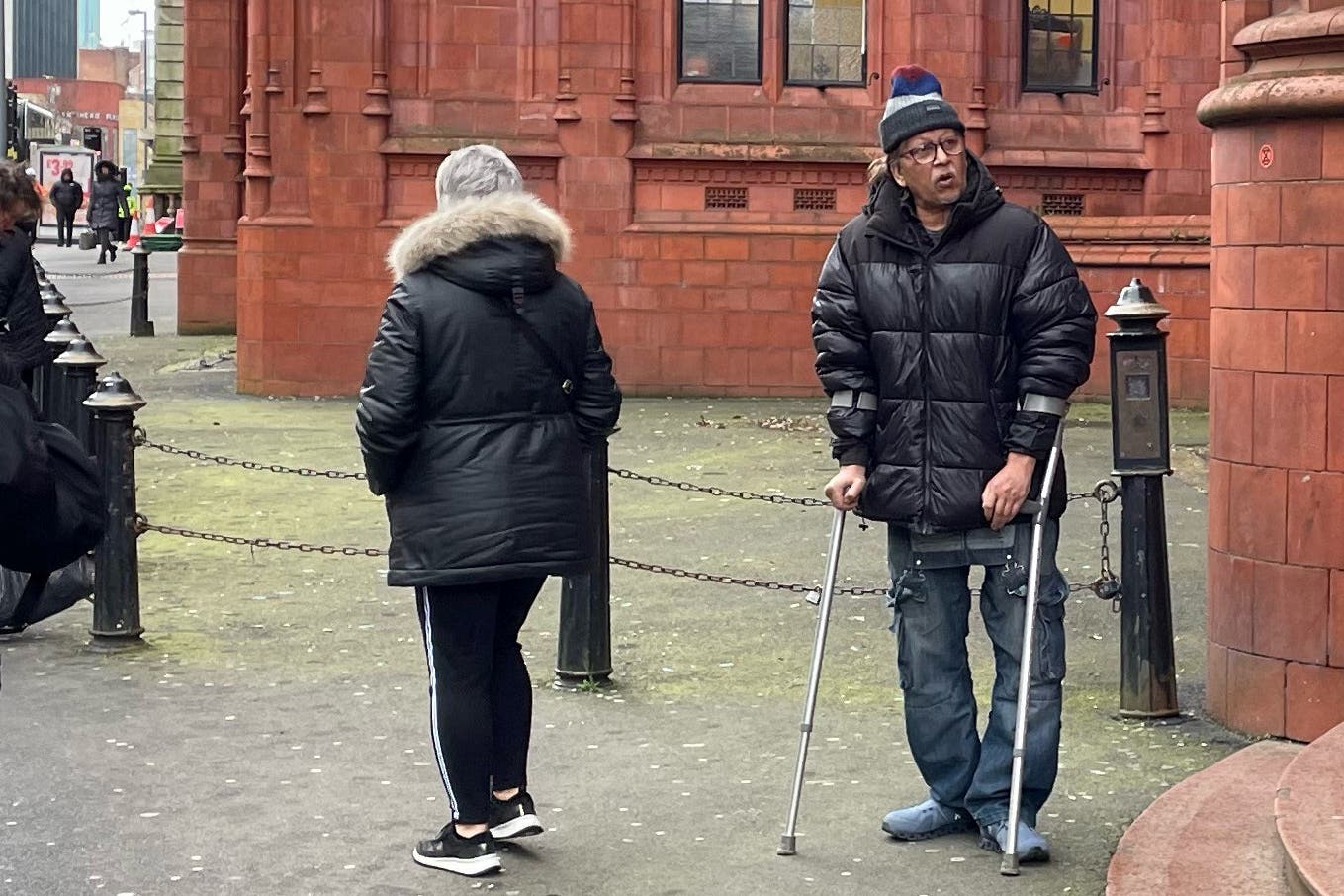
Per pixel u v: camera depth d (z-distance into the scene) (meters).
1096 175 20.77
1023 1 20.58
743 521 12.28
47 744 7.07
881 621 9.30
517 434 5.55
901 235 5.50
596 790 6.46
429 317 5.46
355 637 8.96
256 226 20.16
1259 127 6.77
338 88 20.11
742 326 20.44
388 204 20.28
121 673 8.22
